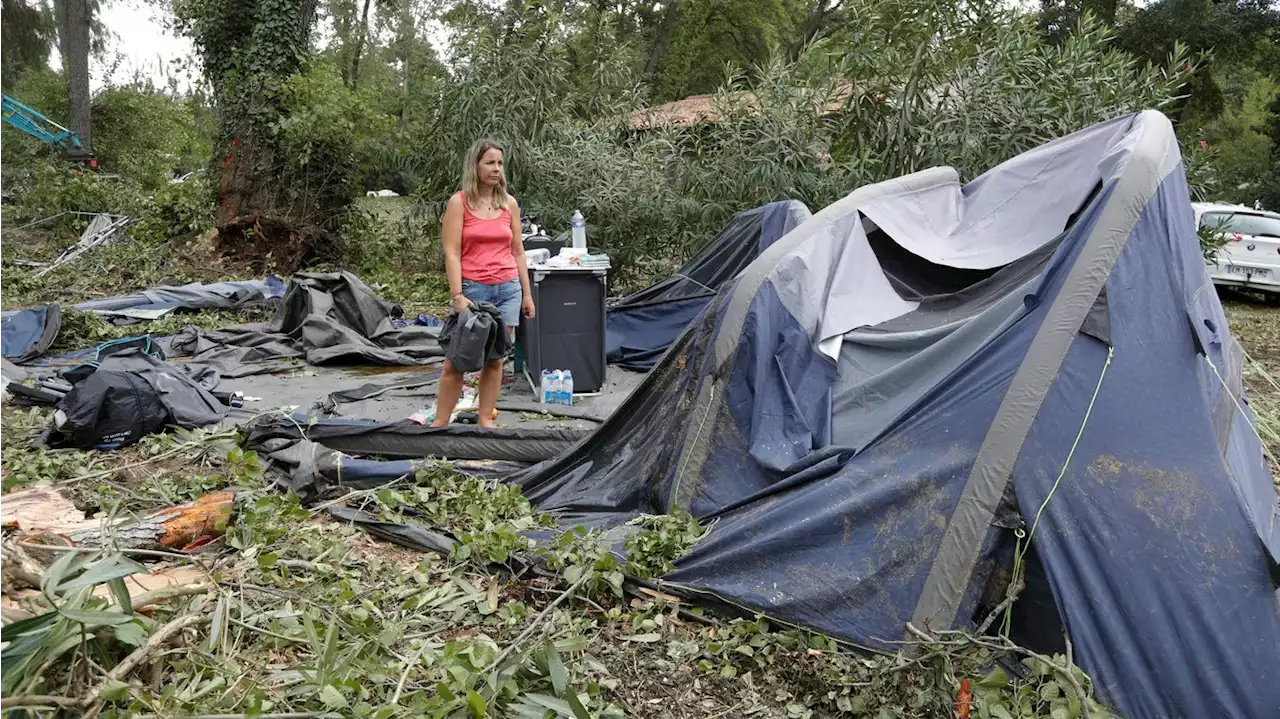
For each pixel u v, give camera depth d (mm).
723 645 3186
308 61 14438
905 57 9789
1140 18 24500
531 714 2510
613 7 34438
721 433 4020
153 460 4781
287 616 2924
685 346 4383
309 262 13977
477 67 12117
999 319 3547
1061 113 9477
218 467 4777
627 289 11852
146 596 2771
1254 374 8742
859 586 3262
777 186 10312
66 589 2447
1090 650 2955
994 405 3275
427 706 2529
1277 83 30234
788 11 36281
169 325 8883
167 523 3646
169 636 2551
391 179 22922
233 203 14219
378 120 14297
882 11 9664
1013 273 3908
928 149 9586
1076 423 3168
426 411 6059
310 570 3477
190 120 31125
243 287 10320
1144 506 3051
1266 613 2912
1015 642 3168
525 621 3289
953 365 3658
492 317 5254
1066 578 3025
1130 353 3240
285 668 2740
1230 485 3096
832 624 3260
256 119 14078
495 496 4246
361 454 5082
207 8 14492
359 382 7168
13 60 38406
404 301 11859
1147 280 3354
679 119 12602
